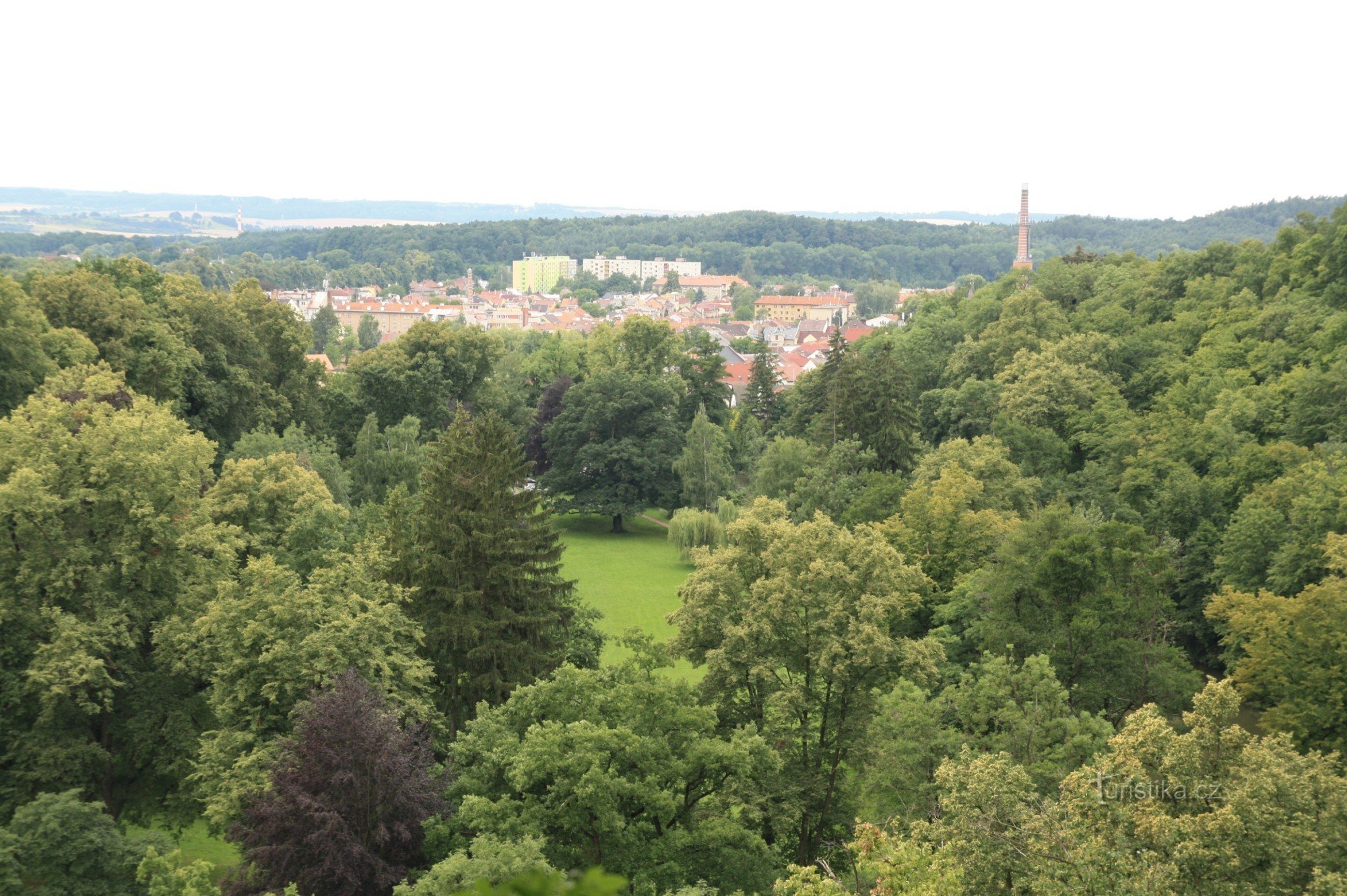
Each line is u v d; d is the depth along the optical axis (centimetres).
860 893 2381
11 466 3691
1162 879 1972
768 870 2761
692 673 6047
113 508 3691
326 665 3014
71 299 6284
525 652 4006
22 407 3966
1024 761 3098
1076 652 3922
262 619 3117
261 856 2411
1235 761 2341
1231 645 4281
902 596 3962
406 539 4059
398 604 3616
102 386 4769
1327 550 4256
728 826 2688
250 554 4356
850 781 3575
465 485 4050
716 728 3534
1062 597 4028
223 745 2989
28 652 3425
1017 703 3334
